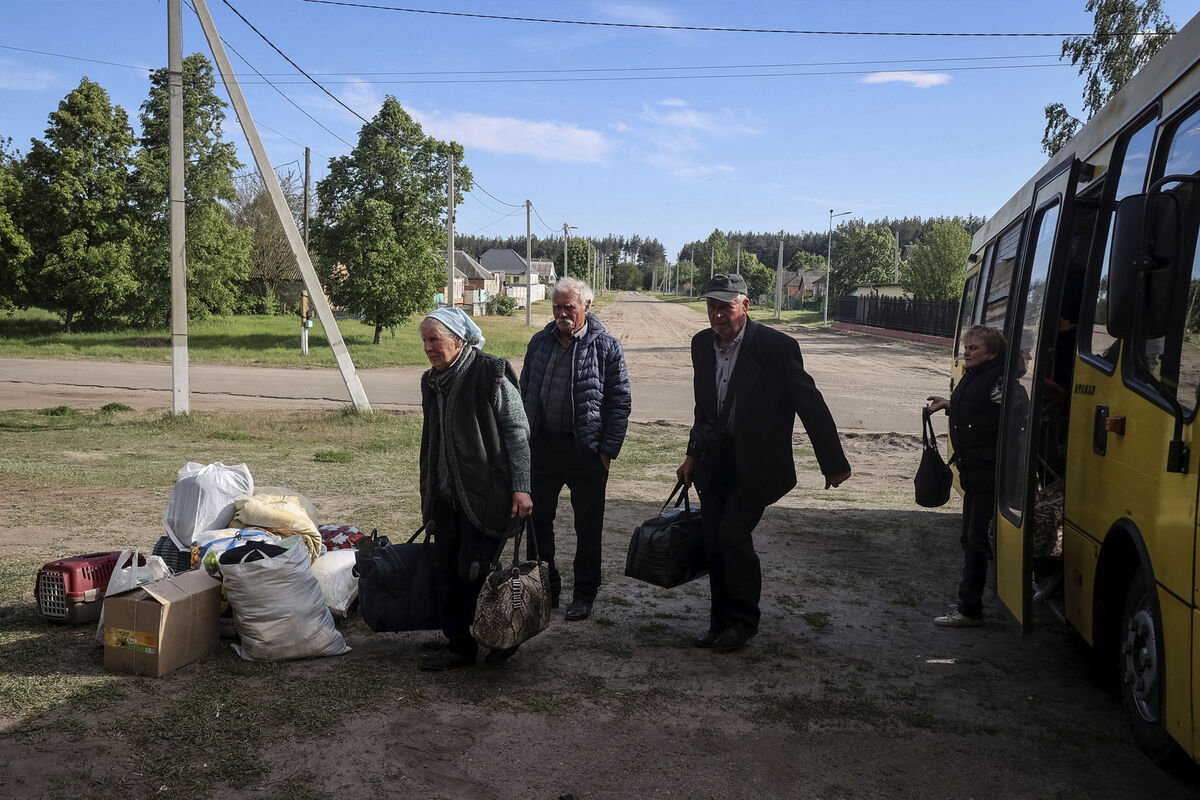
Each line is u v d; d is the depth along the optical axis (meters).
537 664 4.31
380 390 20.66
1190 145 3.23
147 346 33.66
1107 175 4.11
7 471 8.77
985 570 5.09
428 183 34.75
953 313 41.09
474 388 3.97
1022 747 3.58
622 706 3.85
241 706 3.66
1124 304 2.93
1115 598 3.72
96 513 7.09
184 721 3.49
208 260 40.78
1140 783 3.30
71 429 12.52
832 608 5.44
